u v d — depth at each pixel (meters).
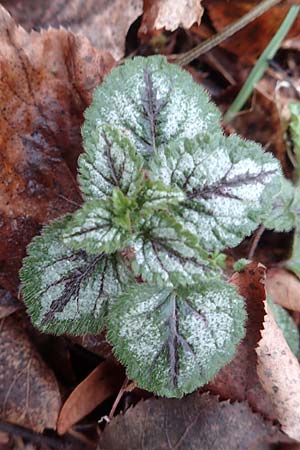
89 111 0.23
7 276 0.26
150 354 0.23
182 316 0.23
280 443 0.26
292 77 0.33
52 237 0.23
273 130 0.31
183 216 0.22
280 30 0.31
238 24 0.30
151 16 0.30
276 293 0.28
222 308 0.23
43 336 0.27
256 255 0.30
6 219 0.26
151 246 0.21
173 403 0.25
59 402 0.26
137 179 0.21
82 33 0.29
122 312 0.22
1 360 0.26
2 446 0.25
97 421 0.27
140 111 0.23
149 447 0.25
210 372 0.23
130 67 0.23
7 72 0.26
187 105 0.23
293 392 0.26
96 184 0.22
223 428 0.25
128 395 0.26
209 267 0.20
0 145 0.26
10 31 0.26
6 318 0.27
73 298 0.23
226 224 0.22
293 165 0.31
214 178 0.22
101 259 0.23
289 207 0.28
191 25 0.30
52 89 0.27
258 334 0.26
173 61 0.31
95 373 0.26
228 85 0.32
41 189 0.27
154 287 0.23
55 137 0.27
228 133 0.31
